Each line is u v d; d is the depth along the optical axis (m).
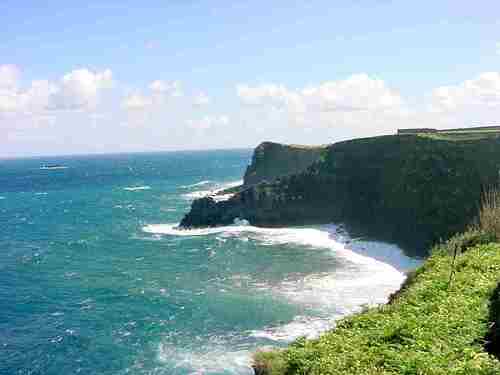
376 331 18.72
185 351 35.94
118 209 123.38
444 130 95.38
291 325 39.09
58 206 135.00
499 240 29.47
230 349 35.69
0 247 79.19
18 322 43.75
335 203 85.62
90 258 68.75
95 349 37.38
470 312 18.88
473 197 61.56
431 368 14.76
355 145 90.06
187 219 90.75
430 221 63.09
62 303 48.78
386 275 52.22
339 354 17.31
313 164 91.12
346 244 68.94
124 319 43.34
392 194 73.81
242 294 47.47
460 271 24.52
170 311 44.31
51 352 37.25
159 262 64.06
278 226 85.31
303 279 51.75
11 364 35.41
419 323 18.38
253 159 133.88
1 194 177.62
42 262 67.12
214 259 63.47
